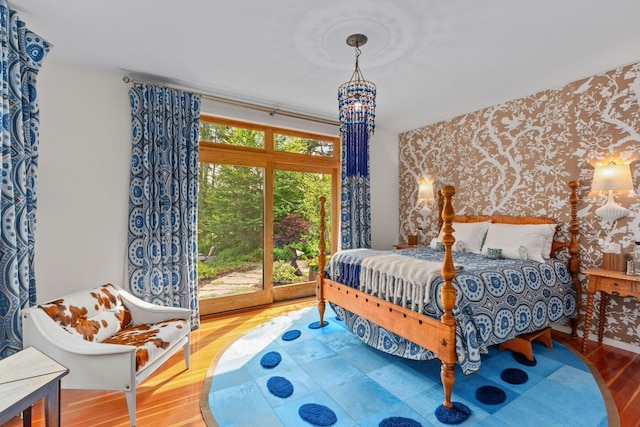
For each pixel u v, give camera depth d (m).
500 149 3.62
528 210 3.37
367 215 4.43
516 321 2.29
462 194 4.05
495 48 2.41
